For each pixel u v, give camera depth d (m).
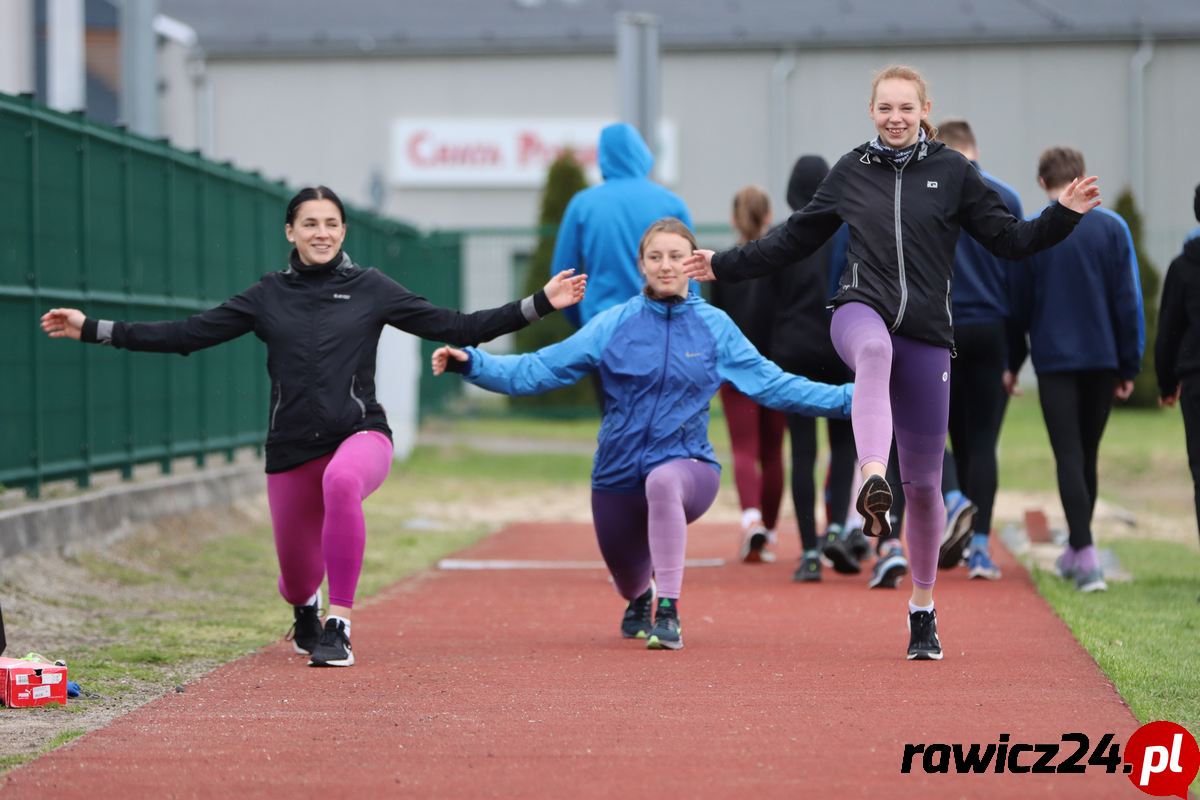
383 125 115.50
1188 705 17.84
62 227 32.44
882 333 18.42
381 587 30.23
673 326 21.94
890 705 17.75
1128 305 28.05
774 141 113.50
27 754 15.64
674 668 20.42
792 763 14.98
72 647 22.66
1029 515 36.31
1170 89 112.56
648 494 21.75
